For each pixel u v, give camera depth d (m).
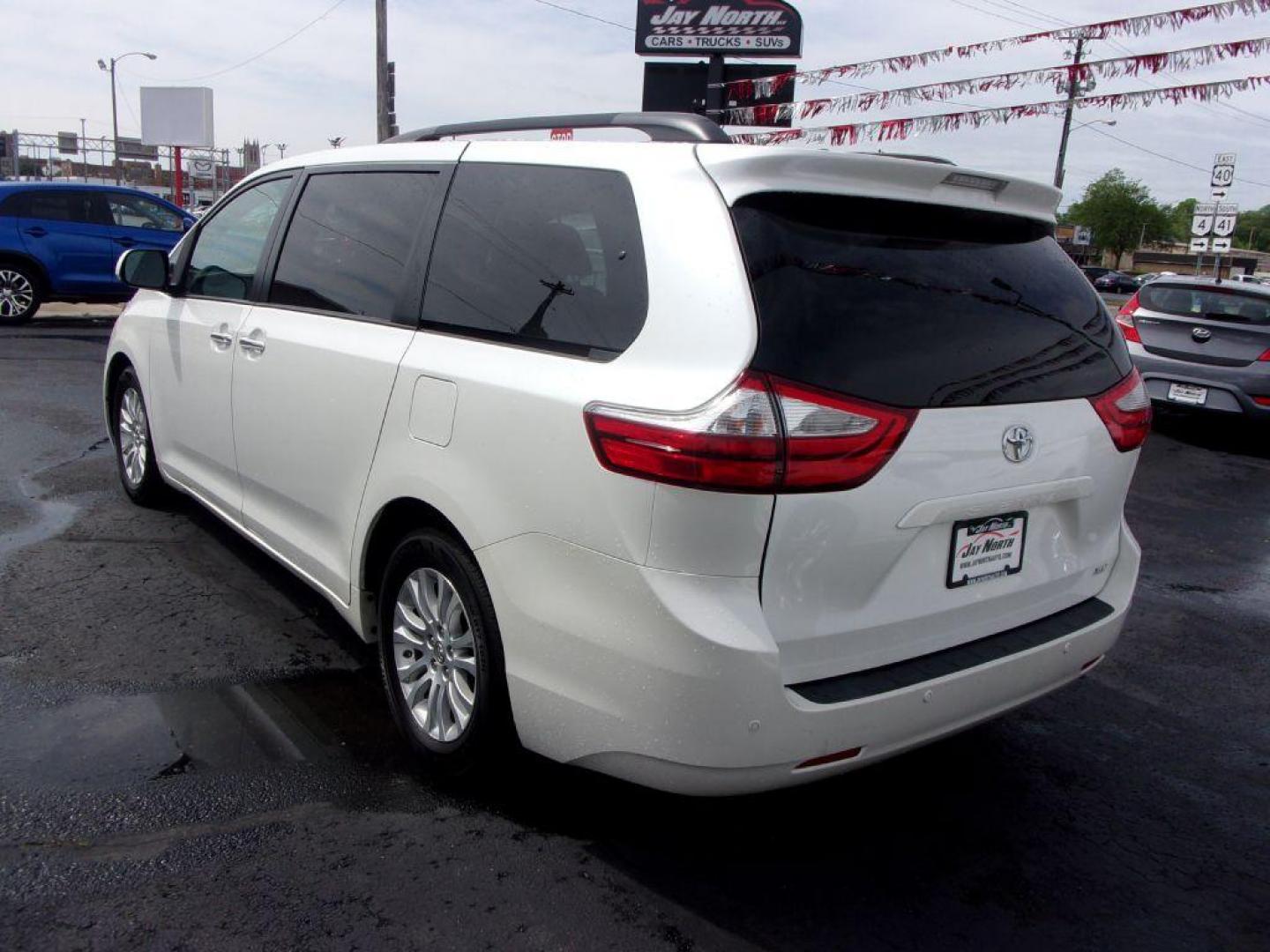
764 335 2.32
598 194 2.74
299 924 2.45
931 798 3.25
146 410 5.11
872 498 2.43
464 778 3.00
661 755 2.39
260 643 3.96
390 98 19.62
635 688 2.40
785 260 2.43
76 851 2.66
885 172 2.61
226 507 4.30
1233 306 9.47
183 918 2.45
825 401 2.34
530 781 3.07
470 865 2.72
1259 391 9.15
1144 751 3.65
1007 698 2.83
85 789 2.92
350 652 3.93
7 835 2.70
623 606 2.40
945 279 2.69
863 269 2.55
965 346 2.62
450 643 2.98
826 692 2.46
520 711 2.69
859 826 3.06
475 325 2.95
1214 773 3.52
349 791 3.02
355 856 2.72
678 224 2.50
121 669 3.67
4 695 3.42
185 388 4.55
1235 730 3.86
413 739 3.14
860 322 2.46
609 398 2.44
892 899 2.72
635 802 3.06
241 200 4.45
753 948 2.49
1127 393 3.07
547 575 2.57
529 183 2.97
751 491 2.27
